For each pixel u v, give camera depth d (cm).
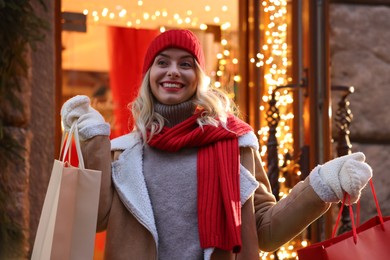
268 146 538
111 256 311
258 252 313
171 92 323
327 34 568
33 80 537
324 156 560
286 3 607
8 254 484
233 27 718
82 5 688
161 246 309
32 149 533
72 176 294
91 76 684
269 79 613
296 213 311
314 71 566
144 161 321
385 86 611
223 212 309
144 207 308
